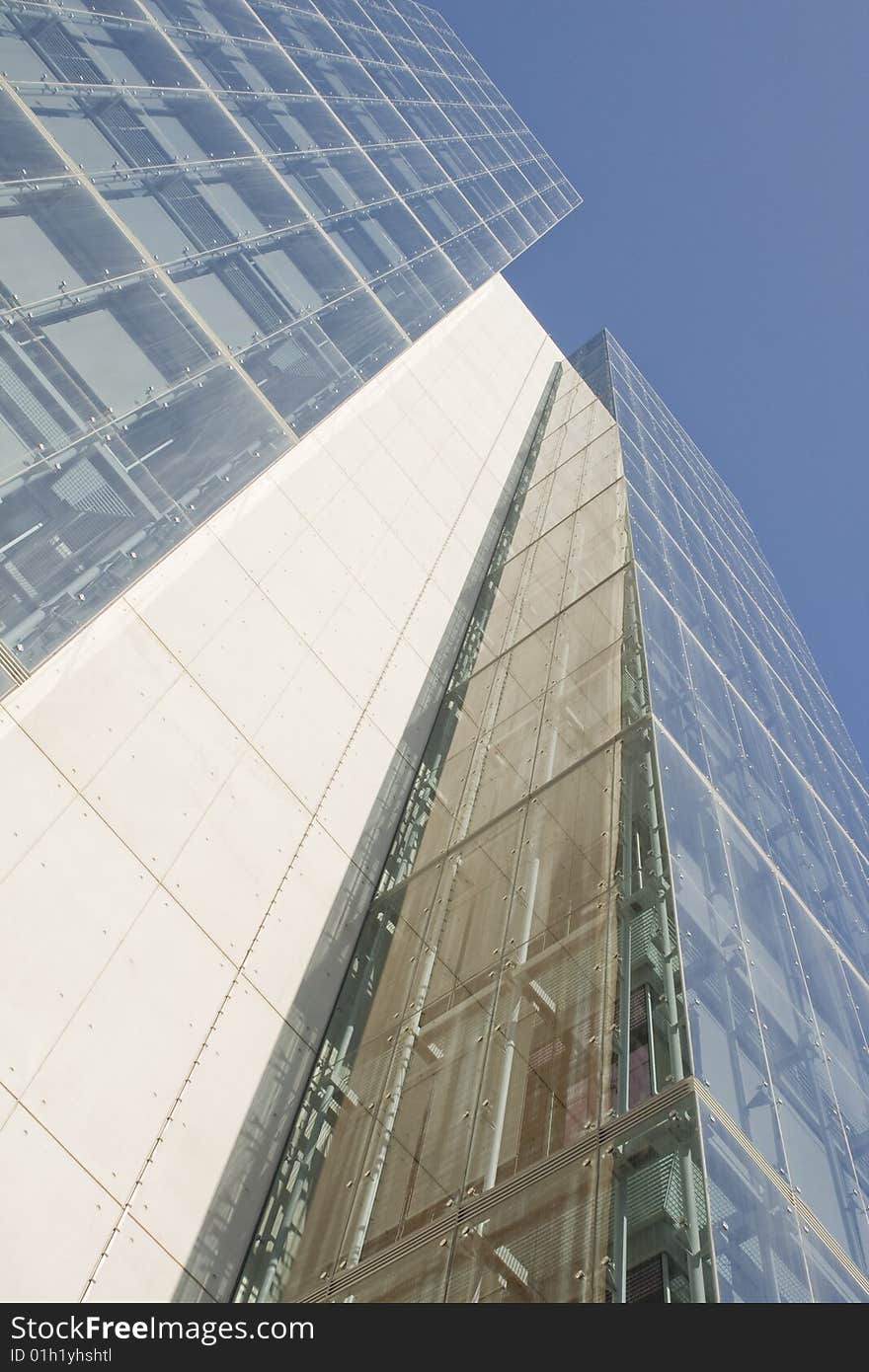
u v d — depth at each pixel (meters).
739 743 12.77
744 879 9.88
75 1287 6.86
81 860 8.40
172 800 9.55
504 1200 6.90
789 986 9.09
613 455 18.88
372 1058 9.30
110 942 8.35
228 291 11.23
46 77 9.62
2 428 7.37
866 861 15.37
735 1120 6.79
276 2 18.56
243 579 11.85
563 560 15.95
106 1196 7.41
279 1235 8.16
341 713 12.44
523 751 11.84
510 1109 7.62
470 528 18.20
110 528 7.91
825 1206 7.01
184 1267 7.64
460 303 18.88
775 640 22.06
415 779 13.00
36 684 8.69
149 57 11.91
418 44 29.84
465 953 9.56
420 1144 8.02
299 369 11.95
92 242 9.14
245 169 12.94
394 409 18.00
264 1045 9.26
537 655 13.67
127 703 9.49
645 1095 6.85
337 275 14.36
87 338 8.52
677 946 7.68
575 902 8.97
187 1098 8.39
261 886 10.12
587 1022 7.74
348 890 11.10
